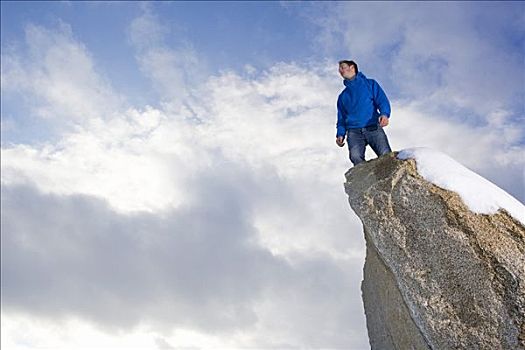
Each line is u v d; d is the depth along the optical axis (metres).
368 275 9.48
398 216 7.73
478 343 6.74
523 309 6.62
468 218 7.28
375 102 9.64
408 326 7.93
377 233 7.83
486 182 7.77
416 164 8.01
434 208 7.48
